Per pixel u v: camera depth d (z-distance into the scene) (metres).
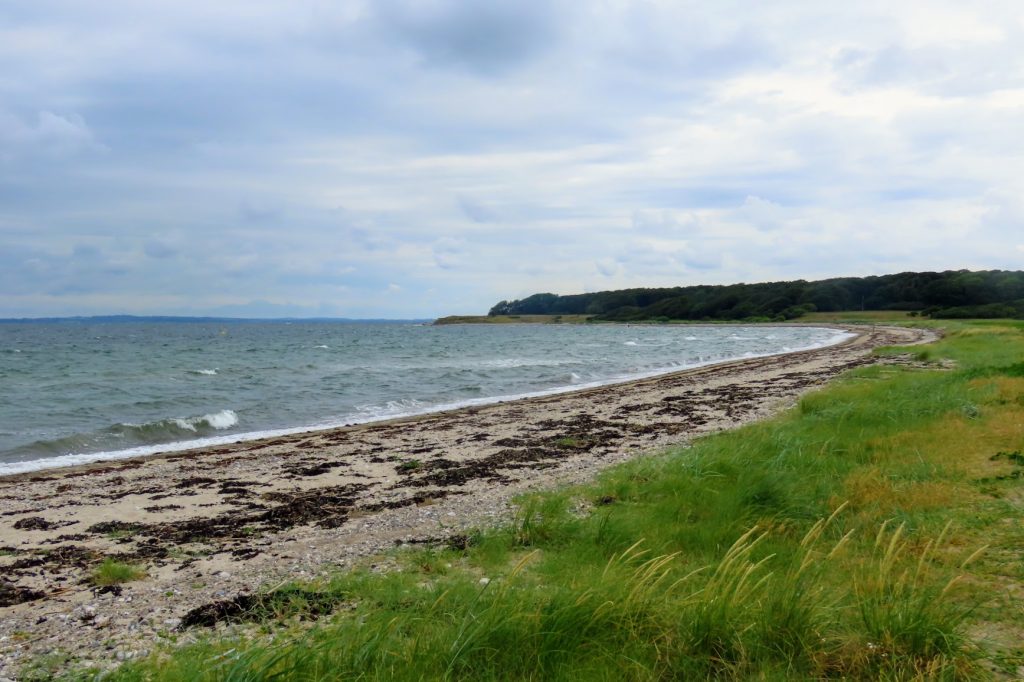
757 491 7.89
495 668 4.27
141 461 14.77
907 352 38.53
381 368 41.00
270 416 22.36
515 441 15.95
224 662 4.12
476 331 144.88
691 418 18.48
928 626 4.27
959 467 8.84
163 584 7.03
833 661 4.23
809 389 23.69
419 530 8.69
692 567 6.12
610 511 8.27
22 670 5.04
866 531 6.75
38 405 23.75
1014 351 30.41
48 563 7.84
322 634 4.79
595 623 4.67
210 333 121.06
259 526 9.33
